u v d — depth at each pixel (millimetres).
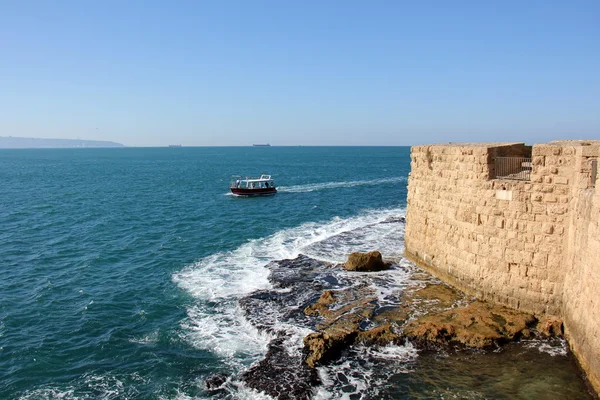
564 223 19375
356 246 35062
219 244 39531
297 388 16391
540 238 20094
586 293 16266
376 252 28594
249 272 30281
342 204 64375
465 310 21094
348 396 15945
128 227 48250
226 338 20984
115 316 24594
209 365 18938
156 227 48219
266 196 75188
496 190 21500
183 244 40000
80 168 163250
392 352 18469
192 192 82188
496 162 22188
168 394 17172
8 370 19453
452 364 17547
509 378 16531
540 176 19906
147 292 27922
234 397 16453
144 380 18297
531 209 20297
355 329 19766
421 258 28266
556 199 19531
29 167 170125
